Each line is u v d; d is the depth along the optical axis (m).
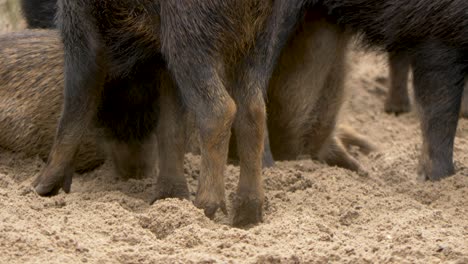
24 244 7.88
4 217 8.55
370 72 16.69
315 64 12.33
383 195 10.38
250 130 9.16
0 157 11.81
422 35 11.44
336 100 12.68
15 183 10.25
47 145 11.74
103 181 11.27
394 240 8.50
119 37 9.70
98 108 10.59
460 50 11.38
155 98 10.53
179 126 9.78
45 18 12.62
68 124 10.05
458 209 10.06
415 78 11.70
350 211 9.51
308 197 10.14
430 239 8.45
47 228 8.29
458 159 12.70
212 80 8.84
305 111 12.53
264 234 8.64
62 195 9.86
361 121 15.47
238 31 8.87
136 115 10.92
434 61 11.47
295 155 12.82
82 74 9.90
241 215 9.25
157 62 9.85
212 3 8.76
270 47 9.19
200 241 8.33
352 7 11.75
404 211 9.68
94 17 9.62
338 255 8.02
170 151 9.80
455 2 11.12
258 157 9.23
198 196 9.05
